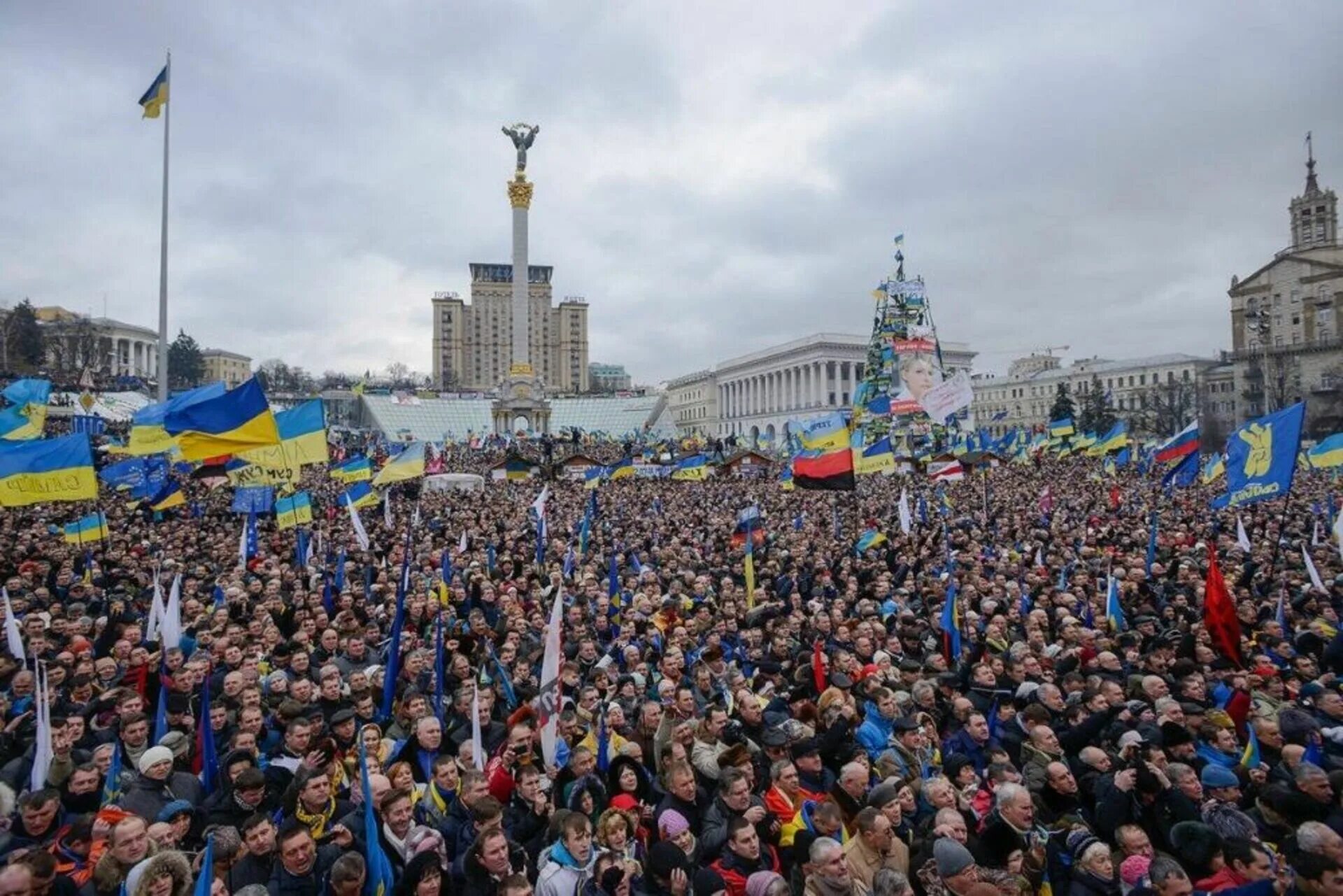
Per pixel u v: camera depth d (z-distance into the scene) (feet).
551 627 24.13
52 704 27.99
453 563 61.98
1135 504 100.68
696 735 25.38
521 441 303.68
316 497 113.50
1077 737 25.98
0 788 18.80
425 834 18.43
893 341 195.42
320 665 34.40
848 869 18.07
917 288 198.18
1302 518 77.87
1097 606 44.62
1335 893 15.61
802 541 71.36
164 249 92.02
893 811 19.70
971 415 447.83
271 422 41.93
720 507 107.45
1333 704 27.66
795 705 30.14
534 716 24.04
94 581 51.90
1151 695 29.27
